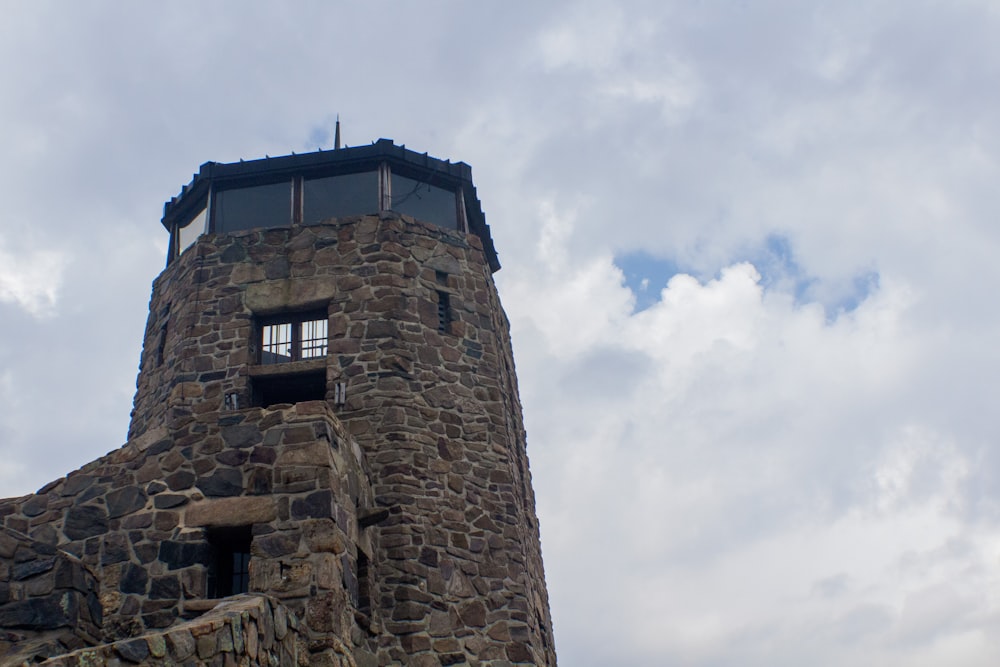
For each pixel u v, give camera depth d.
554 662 17.14
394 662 13.59
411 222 17.59
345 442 13.38
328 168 17.94
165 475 12.48
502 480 16.12
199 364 16.39
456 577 14.70
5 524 12.48
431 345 16.58
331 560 11.55
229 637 8.55
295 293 16.80
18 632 9.16
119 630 11.59
